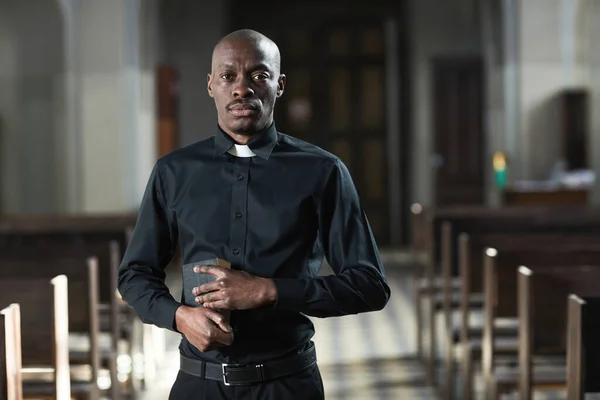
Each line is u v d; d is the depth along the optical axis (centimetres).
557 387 469
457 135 1653
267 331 260
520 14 1273
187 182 270
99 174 1286
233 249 262
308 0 1702
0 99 1276
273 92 265
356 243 265
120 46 1277
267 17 1711
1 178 1285
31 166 1290
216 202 265
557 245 578
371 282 260
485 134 1641
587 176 1223
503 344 524
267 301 249
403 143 1697
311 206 266
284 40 1725
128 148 1313
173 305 257
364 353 798
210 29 1691
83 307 474
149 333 709
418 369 733
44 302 383
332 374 716
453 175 1652
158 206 275
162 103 1444
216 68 263
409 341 852
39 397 426
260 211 262
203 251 265
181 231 269
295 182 265
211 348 249
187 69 1695
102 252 563
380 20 1703
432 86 1658
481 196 1645
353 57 1714
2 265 477
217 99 265
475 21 1647
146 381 692
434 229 726
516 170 1283
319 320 969
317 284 253
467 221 707
